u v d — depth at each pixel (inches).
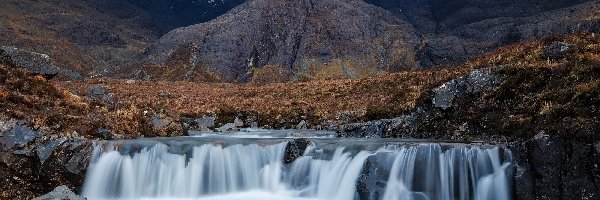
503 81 1040.2
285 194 863.7
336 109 1679.4
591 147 677.9
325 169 865.5
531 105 911.0
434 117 1090.1
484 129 962.1
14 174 783.1
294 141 904.3
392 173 816.3
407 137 1109.7
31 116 869.2
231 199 855.7
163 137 1059.9
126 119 1066.1
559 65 996.6
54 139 834.2
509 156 754.8
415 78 2086.6
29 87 1014.4
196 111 1619.1
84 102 1087.0
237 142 903.7
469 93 1069.1
